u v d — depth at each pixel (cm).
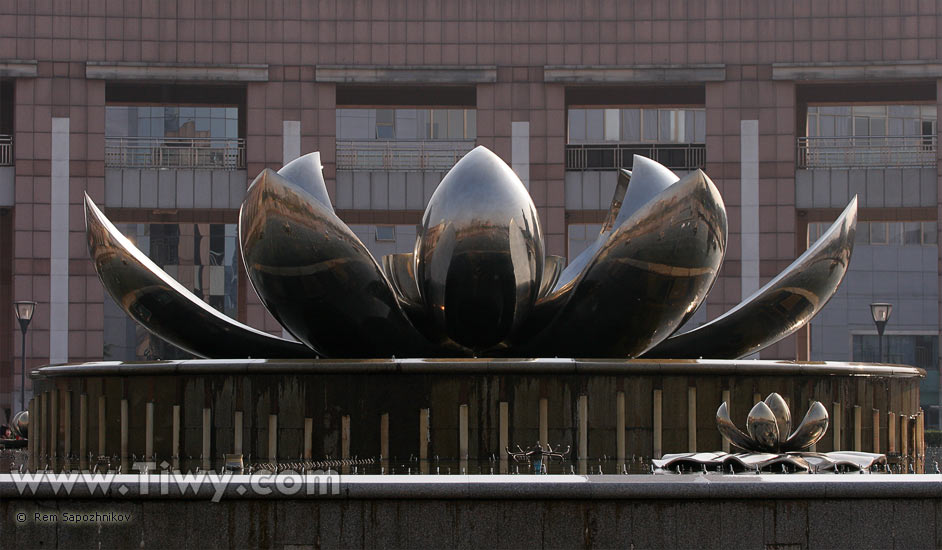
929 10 4203
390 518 1033
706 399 1560
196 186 4209
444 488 1031
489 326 1625
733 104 4247
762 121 4238
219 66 4244
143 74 4219
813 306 1808
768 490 1039
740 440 1431
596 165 4844
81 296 4166
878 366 1714
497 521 1035
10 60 4172
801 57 4234
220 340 1802
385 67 4272
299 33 4275
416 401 1508
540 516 1037
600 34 4278
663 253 1584
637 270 1599
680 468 1367
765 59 4247
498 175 1578
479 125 4281
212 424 1545
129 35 4234
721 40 4259
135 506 1033
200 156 5425
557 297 1725
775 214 4209
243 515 1034
